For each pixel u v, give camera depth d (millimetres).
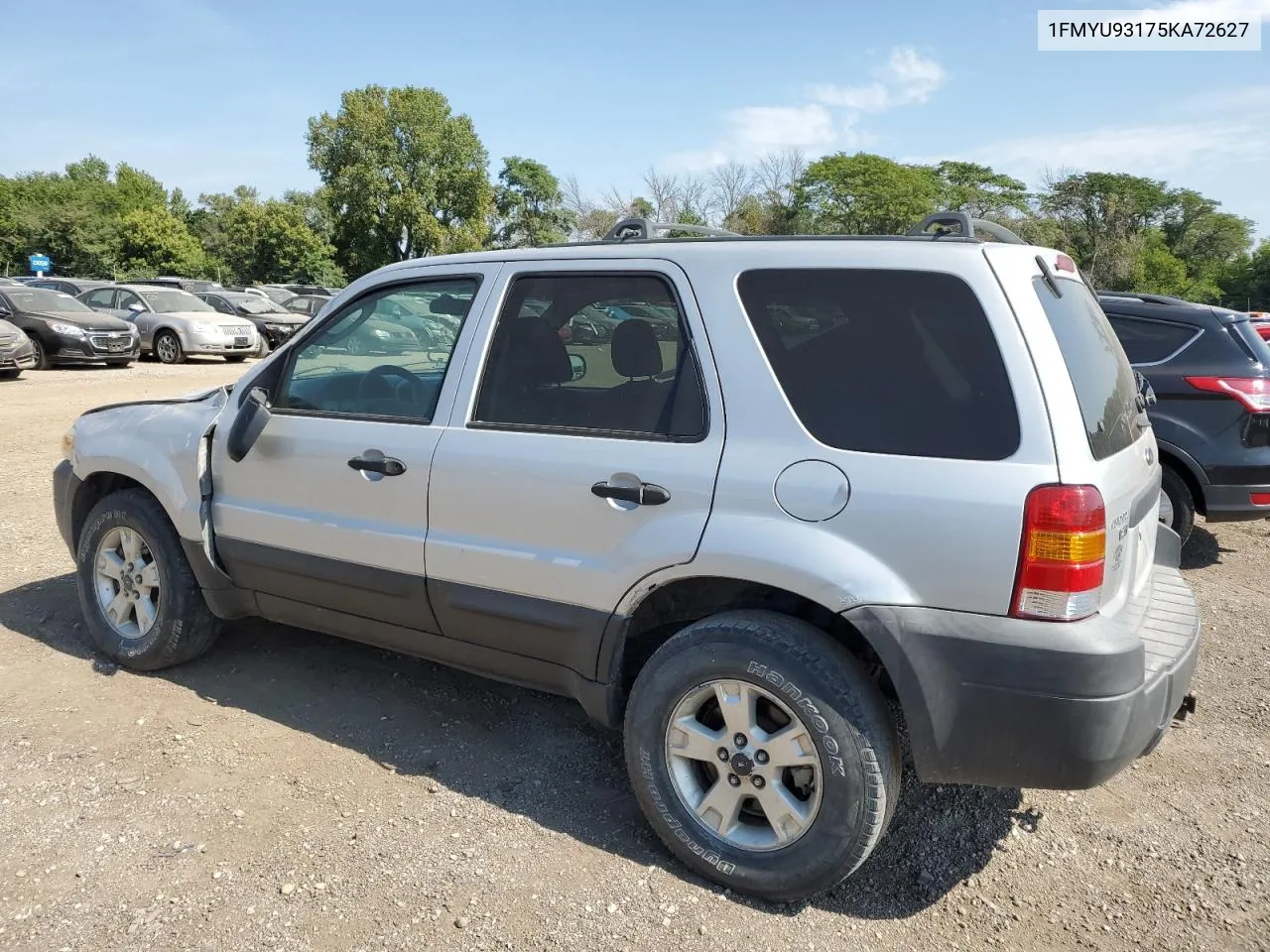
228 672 4242
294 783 3344
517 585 3119
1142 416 3273
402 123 54750
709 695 2805
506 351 3252
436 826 3105
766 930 2652
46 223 65250
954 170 71250
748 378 2768
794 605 2834
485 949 2543
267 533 3723
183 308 21500
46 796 3203
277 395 3801
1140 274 67000
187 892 2742
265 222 58969
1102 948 2623
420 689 4137
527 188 62938
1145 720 2506
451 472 3221
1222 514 6055
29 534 6312
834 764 2580
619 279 3057
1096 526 2416
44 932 2561
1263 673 4559
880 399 2613
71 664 4273
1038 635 2400
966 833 3172
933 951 2590
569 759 3570
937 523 2465
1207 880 2939
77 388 14828
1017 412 2467
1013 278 2588
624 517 2877
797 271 2789
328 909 2682
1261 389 5918
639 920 2674
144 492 4164
